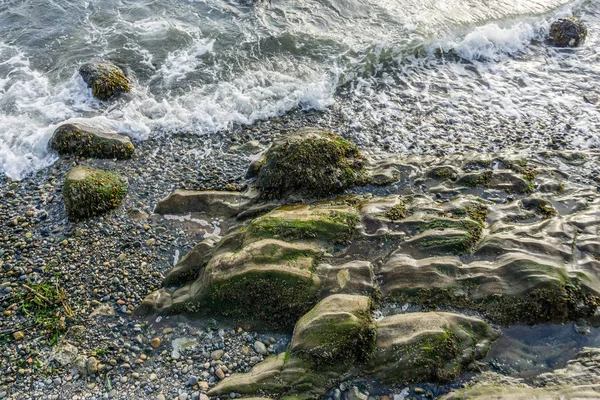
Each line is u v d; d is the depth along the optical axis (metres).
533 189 9.49
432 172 9.98
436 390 6.46
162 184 10.26
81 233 9.14
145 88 12.88
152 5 15.98
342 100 12.90
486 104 12.84
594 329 7.09
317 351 6.58
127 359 7.18
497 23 15.98
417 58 14.67
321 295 7.45
